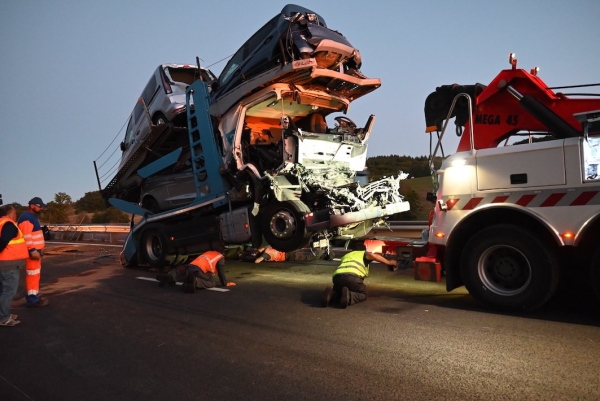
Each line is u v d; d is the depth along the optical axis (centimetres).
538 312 523
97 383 390
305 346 449
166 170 1036
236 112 838
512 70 567
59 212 3509
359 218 756
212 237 893
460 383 347
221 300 670
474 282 546
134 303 686
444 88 646
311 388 354
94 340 511
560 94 544
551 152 493
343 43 784
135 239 1053
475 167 546
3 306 582
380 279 770
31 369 432
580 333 444
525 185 508
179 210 961
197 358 436
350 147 896
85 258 1338
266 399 341
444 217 574
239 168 830
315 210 839
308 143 817
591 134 472
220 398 347
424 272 593
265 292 708
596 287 475
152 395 360
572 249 505
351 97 902
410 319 520
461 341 438
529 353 398
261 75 789
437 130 654
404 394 335
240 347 459
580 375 350
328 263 977
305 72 759
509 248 519
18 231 593
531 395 322
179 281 851
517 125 579
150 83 1161
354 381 362
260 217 839
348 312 563
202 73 1198
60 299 747
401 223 1080
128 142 1220
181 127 1015
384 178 880
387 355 412
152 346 479
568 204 480
